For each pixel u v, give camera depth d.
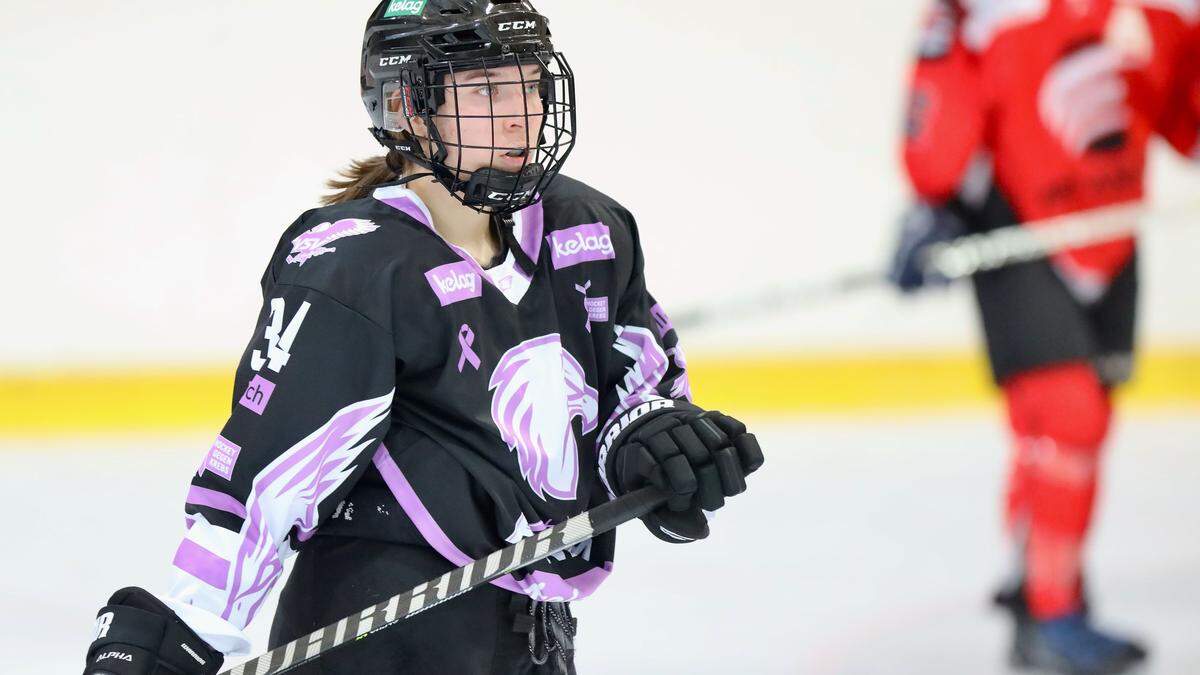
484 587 5.39
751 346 21.27
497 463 5.25
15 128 19.72
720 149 21.56
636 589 13.70
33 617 12.69
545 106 5.48
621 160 21.50
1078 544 12.77
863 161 21.70
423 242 5.20
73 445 19.02
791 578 14.00
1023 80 14.11
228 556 4.95
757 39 21.56
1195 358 21.25
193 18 20.02
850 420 20.58
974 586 13.80
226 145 20.19
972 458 18.38
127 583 13.62
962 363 21.20
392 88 5.37
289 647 5.04
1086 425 13.12
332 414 5.00
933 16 14.58
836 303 21.31
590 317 5.61
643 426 5.47
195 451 18.64
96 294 19.89
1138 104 14.38
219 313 20.16
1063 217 14.02
